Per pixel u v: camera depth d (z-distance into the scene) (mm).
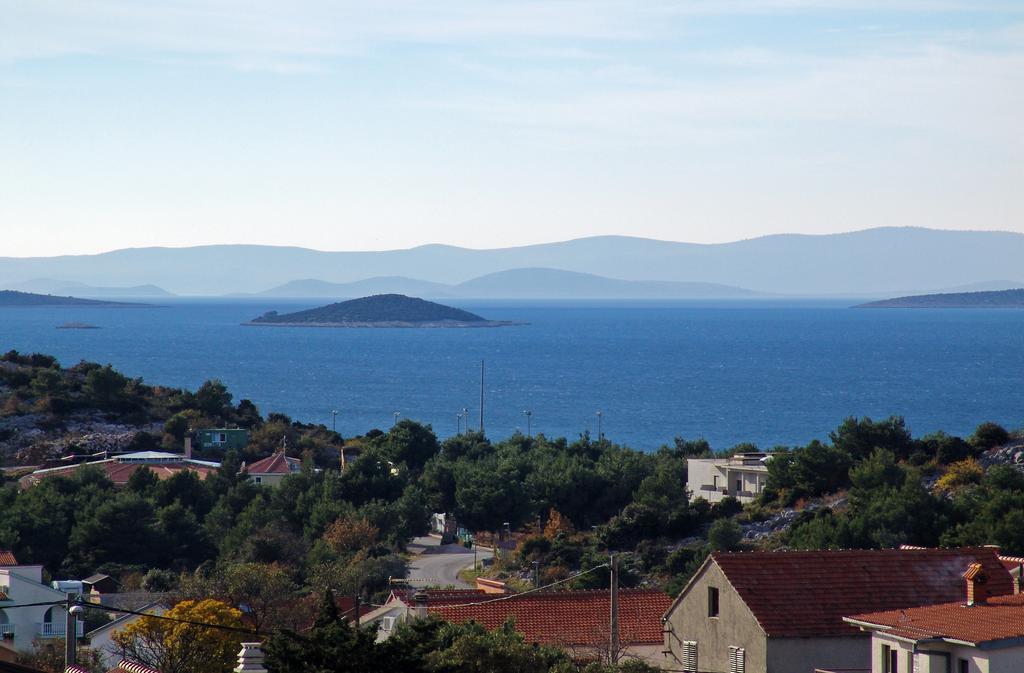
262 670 44125
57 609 85375
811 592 45969
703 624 47844
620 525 119000
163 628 59594
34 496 122688
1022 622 38438
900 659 39656
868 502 100000
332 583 95375
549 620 60500
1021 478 107312
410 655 38531
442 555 125750
